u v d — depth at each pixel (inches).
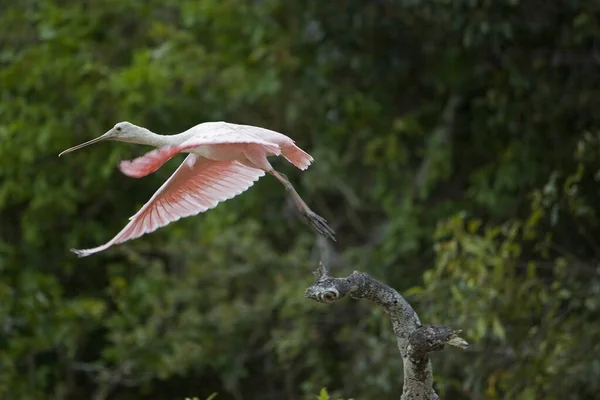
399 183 570.9
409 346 267.1
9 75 583.2
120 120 574.2
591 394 434.0
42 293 578.9
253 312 543.8
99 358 625.3
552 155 532.1
